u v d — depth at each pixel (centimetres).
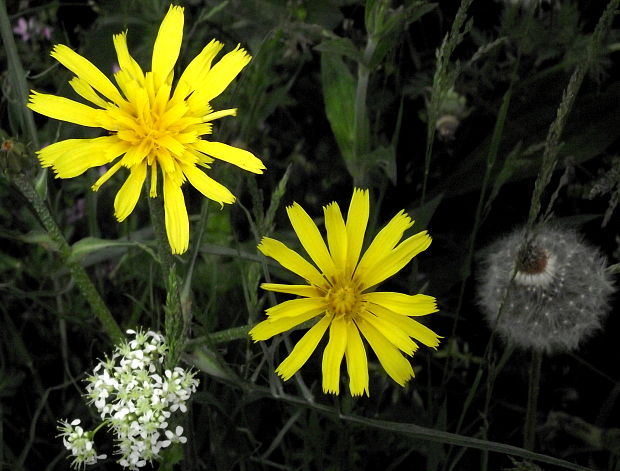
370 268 19
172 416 20
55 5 27
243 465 23
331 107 27
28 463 25
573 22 28
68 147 18
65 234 28
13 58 21
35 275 27
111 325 22
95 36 28
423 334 18
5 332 26
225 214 27
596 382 28
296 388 25
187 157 18
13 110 23
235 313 26
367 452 24
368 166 27
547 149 18
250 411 25
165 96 18
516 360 28
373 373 27
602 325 27
